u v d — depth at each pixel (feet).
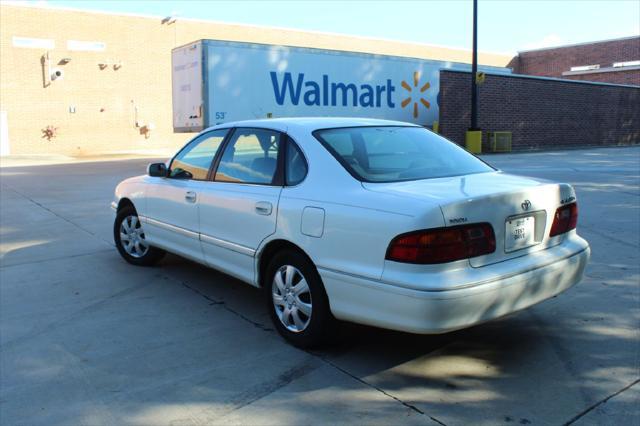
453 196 11.26
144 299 17.07
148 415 10.59
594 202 31.63
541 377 11.88
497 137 76.38
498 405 10.78
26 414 10.66
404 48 127.44
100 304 16.66
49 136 89.86
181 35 100.32
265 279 14.32
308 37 113.91
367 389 11.48
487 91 77.97
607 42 134.10
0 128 85.87
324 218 12.32
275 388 11.55
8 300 17.08
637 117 101.19
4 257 22.31
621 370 12.08
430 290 10.58
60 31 88.99
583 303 16.02
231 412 10.66
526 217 12.16
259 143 15.05
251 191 14.53
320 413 10.59
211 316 15.62
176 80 56.90
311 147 13.64
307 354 13.15
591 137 93.45
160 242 18.85
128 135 97.14
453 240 10.81
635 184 38.50
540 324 14.66
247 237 14.55
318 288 12.68
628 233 24.07
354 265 11.72
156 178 19.01
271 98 56.54
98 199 37.86
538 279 11.91
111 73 94.27
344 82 62.64
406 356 13.00
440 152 14.85
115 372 12.32
